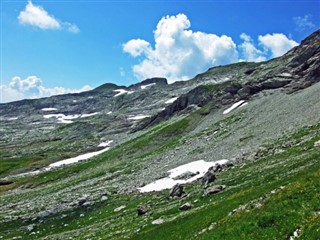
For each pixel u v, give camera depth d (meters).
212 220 41.81
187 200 66.00
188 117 168.00
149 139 160.50
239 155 88.12
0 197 133.88
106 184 110.00
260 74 183.25
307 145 70.38
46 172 164.75
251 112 130.25
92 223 76.88
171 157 118.25
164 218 57.53
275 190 40.31
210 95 187.88
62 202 98.38
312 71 128.62
